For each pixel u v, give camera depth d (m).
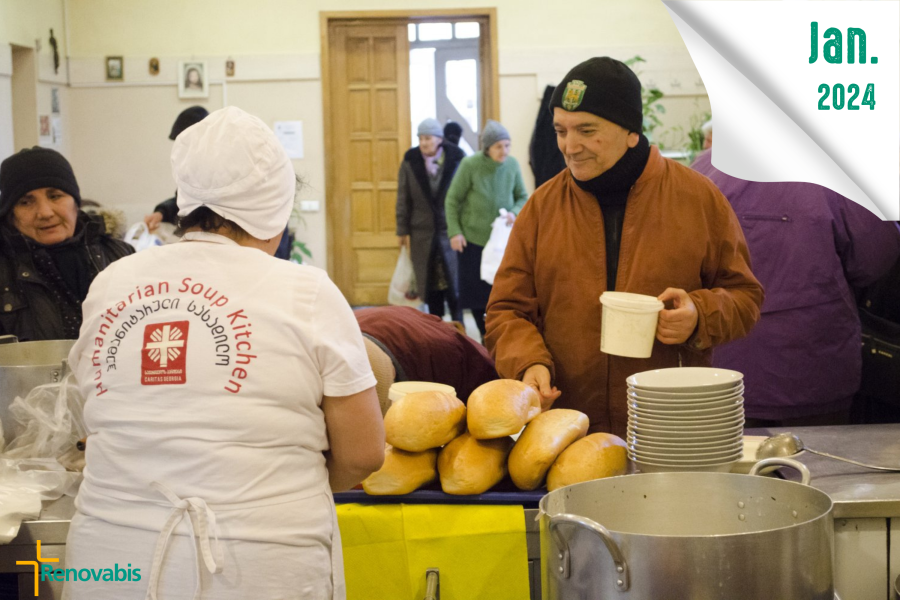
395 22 8.23
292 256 8.18
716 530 1.37
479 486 1.49
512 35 8.14
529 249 2.13
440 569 1.48
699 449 1.54
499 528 1.47
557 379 2.10
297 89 8.16
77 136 8.12
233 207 1.28
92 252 2.49
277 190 1.32
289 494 1.23
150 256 1.31
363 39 8.27
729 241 2.03
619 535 1.12
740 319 1.96
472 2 8.12
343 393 1.26
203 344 1.22
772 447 1.63
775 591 1.11
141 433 1.23
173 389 1.22
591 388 2.05
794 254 2.82
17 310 2.38
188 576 1.19
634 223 2.00
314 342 1.23
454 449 1.52
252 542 1.20
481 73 8.36
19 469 1.63
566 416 1.59
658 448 1.55
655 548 1.10
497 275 2.17
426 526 1.48
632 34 8.15
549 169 7.85
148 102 8.11
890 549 1.48
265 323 1.23
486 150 6.37
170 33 8.07
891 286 3.04
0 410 1.75
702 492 1.38
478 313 6.62
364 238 8.48
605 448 1.53
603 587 1.14
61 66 7.90
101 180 8.17
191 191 1.29
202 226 1.31
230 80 8.12
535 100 8.19
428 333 2.21
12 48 7.24
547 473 1.54
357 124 8.38
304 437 1.25
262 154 1.29
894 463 1.66
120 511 1.24
